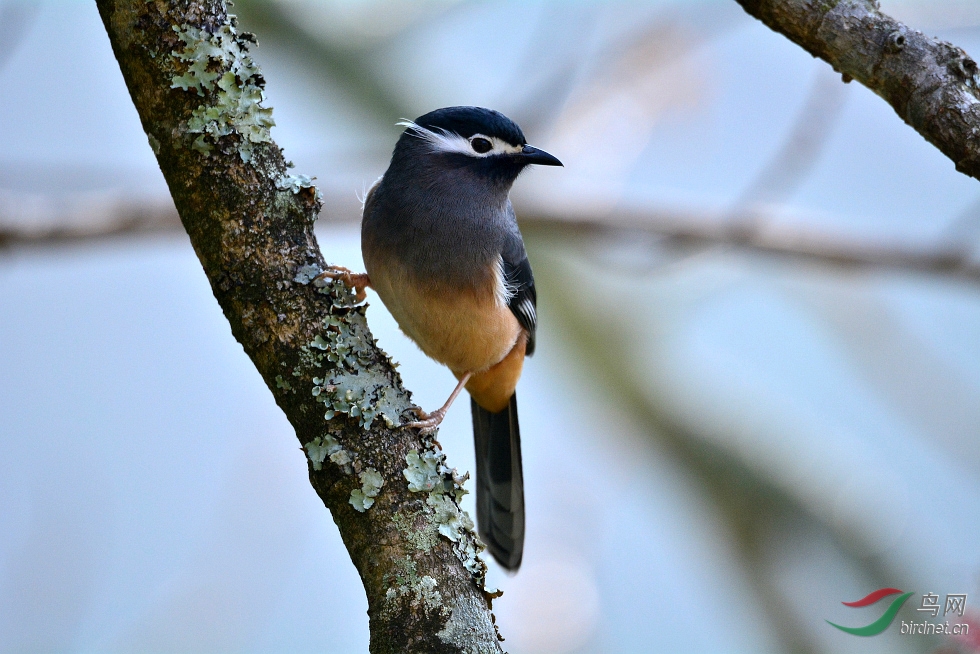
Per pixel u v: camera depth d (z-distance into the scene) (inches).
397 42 544.1
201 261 232.8
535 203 499.2
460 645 211.0
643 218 498.9
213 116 226.5
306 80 539.2
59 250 432.5
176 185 229.1
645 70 527.8
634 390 577.6
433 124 336.2
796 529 550.3
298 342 228.7
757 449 567.5
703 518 556.7
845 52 212.5
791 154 473.4
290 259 231.6
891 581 527.5
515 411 381.4
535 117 482.0
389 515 220.1
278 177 233.5
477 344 338.3
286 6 534.9
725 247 497.7
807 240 486.6
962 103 201.9
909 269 489.7
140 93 227.0
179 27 225.0
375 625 214.8
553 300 586.2
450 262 326.3
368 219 334.0
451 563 218.7
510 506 378.9
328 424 224.8
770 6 216.7
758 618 534.9
